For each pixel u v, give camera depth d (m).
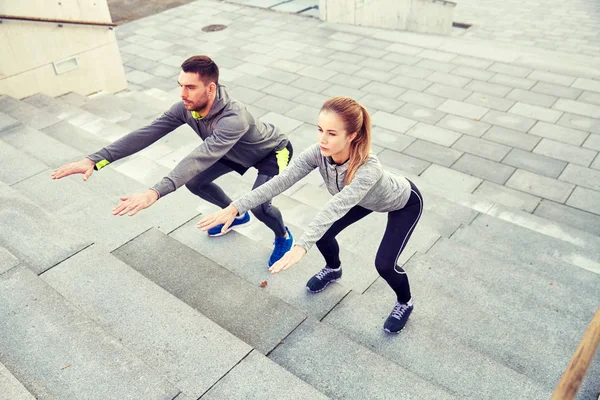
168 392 2.40
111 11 13.66
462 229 5.47
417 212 3.09
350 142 2.61
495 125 8.14
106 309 3.03
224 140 3.08
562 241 5.39
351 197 2.64
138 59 10.97
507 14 18.69
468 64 10.18
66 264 3.35
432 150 7.61
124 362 2.53
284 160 3.66
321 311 3.58
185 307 3.04
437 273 4.29
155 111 7.93
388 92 9.27
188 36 12.09
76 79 8.17
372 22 13.98
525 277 4.43
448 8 16.19
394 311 3.46
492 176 7.02
